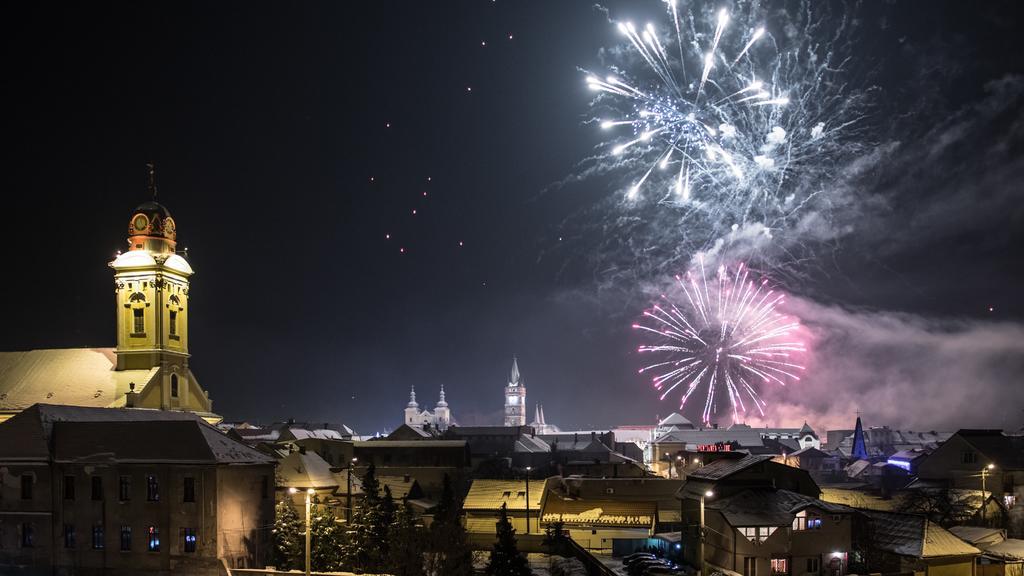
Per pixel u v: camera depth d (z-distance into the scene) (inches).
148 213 4234.7
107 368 4119.1
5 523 2812.5
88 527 2753.4
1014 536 3710.6
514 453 7062.0
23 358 4227.4
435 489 5014.8
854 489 4793.3
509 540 2581.2
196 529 2650.1
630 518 3518.7
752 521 2736.2
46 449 2797.7
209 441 2743.6
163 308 4146.2
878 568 2800.2
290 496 3346.5
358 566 2731.3
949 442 4512.8
